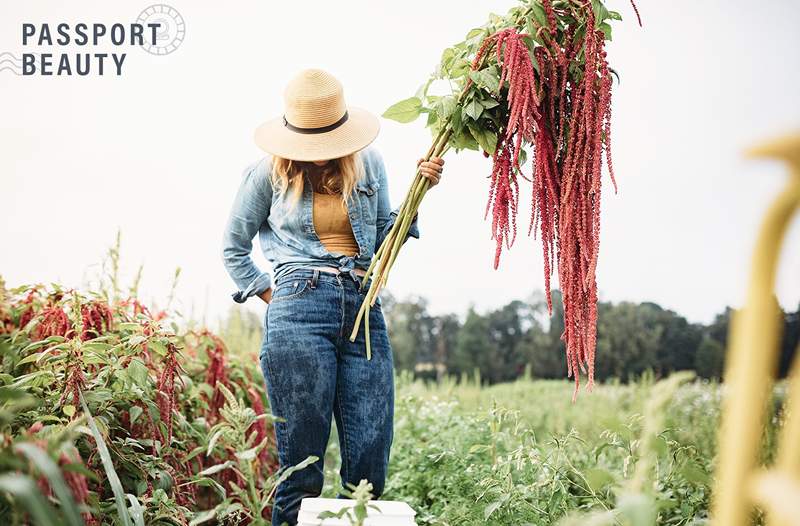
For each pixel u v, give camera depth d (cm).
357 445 241
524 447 231
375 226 258
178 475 237
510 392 618
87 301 256
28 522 142
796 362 55
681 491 200
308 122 245
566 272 215
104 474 215
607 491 225
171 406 251
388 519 175
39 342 215
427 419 375
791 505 48
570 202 214
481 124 236
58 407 209
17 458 132
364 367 244
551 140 229
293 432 234
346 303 242
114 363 226
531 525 203
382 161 269
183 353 313
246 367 357
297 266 245
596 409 525
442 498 267
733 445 54
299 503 232
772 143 42
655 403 107
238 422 210
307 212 246
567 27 234
